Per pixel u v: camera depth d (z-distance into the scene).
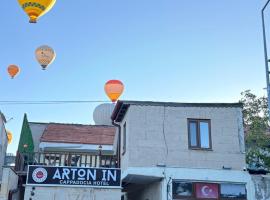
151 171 17.42
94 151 24.42
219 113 18.52
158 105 18.33
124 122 19.88
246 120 21.59
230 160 17.95
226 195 17.61
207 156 17.91
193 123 18.31
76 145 24.52
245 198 17.62
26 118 20.56
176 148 17.86
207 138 18.17
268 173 18.42
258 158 20.11
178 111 18.36
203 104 18.50
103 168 17.89
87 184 17.62
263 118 21.33
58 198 17.39
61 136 25.27
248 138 21.03
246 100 21.94
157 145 17.83
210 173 17.67
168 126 18.12
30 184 17.36
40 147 24.28
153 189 19.05
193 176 17.55
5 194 16.83
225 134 18.27
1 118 24.59
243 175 17.83
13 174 18.12
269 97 13.75
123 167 18.92
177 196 17.33
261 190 17.77
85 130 26.64
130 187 23.05
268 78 13.89
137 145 17.73
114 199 17.62
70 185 17.52
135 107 18.23
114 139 23.72
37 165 17.69
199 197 17.42
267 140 20.67
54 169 17.66
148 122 18.08
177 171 17.55
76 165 20.25
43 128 27.25
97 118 28.59
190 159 17.78
